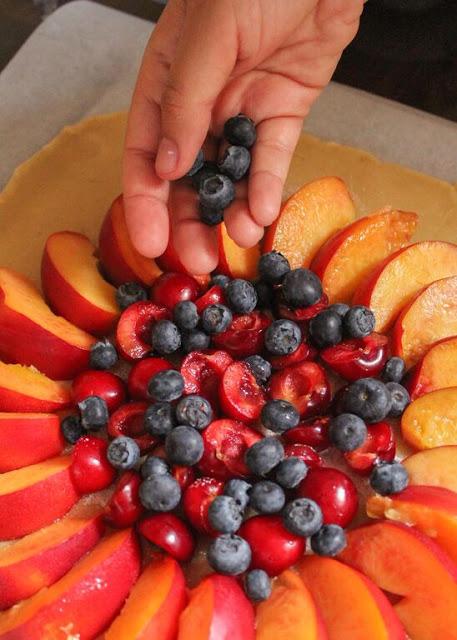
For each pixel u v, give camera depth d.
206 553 0.42
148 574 0.41
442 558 0.40
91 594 0.39
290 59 0.48
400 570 0.40
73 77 0.56
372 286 0.46
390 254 0.48
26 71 0.57
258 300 0.46
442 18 0.59
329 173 0.52
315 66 0.49
